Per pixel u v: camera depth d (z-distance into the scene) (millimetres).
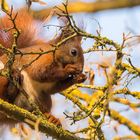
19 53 8703
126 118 11836
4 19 11227
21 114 8773
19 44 11633
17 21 11578
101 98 8953
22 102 10609
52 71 11117
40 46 11398
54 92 11266
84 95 11859
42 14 12594
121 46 8773
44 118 9109
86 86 10508
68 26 8922
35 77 11039
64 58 11328
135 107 11609
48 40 11758
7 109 8727
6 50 8695
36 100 11008
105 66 10383
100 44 9102
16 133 11141
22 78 10625
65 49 11445
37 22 11742
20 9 11625
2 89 10555
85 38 9172
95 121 9422
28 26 11703
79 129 10227
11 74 8977
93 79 10836
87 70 11016
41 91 11164
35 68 11047
